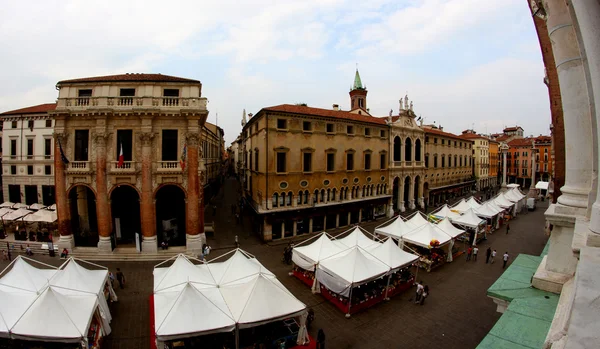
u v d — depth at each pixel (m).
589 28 4.75
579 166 7.60
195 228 32.56
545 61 12.29
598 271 4.07
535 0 8.88
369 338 18.61
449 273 28.86
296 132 39.09
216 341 17.53
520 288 8.74
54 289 17.38
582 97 7.15
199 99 32.50
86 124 31.58
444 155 70.38
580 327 3.61
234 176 136.75
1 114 46.12
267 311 16.75
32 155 45.69
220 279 20.28
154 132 31.72
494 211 43.69
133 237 35.69
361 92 71.81
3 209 39.06
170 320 15.46
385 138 50.88
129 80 31.97
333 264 23.22
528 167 108.19
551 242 8.59
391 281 25.17
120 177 31.34
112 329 19.20
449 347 17.72
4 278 18.19
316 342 17.80
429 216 42.78
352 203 44.97
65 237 31.44
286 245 36.38
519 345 6.46
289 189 38.81
